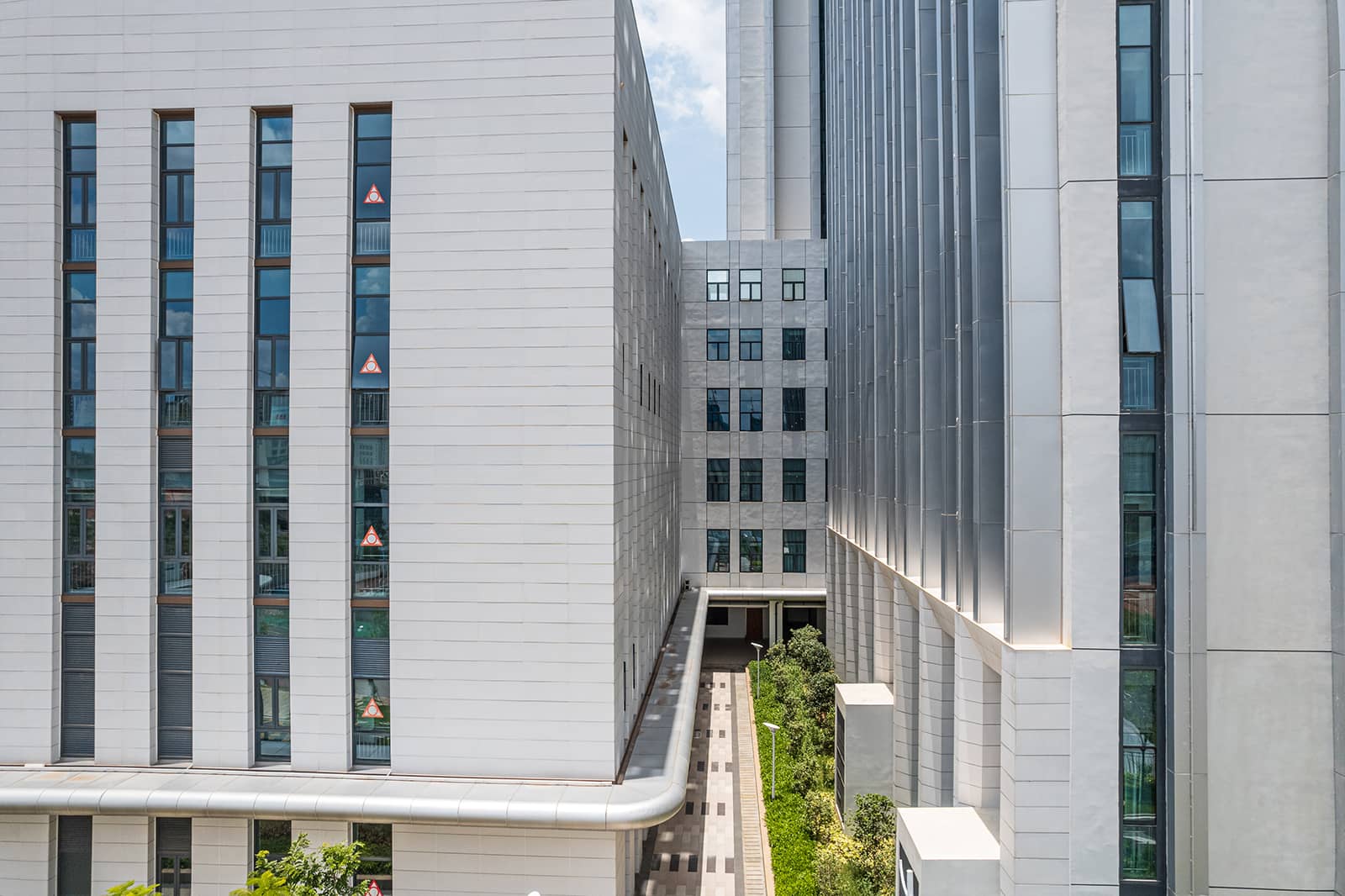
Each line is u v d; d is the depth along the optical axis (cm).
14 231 1856
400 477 1788
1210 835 1336
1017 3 1379
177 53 1828
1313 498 1332
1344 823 1300
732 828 2522
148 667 1825
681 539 4716
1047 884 1333
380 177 1830
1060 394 1373
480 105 1780
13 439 1852
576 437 1767
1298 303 1337
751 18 5291
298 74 1808
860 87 3131
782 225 5288
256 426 1841
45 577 1841
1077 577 1336
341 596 1795
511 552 1773
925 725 2020
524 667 1767
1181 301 1311
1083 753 1330
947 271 1870
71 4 1842
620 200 1905
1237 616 1334
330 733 1794
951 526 1844
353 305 1825
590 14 1767
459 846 1714
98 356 1844
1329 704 1327
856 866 1855
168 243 1864
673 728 2178
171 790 1686
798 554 4716
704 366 4753
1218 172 1341
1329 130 1327
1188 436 1306
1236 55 1338
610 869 1691
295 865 1451
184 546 1848
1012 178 1381
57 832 1797
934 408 2022
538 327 1775
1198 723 1298
